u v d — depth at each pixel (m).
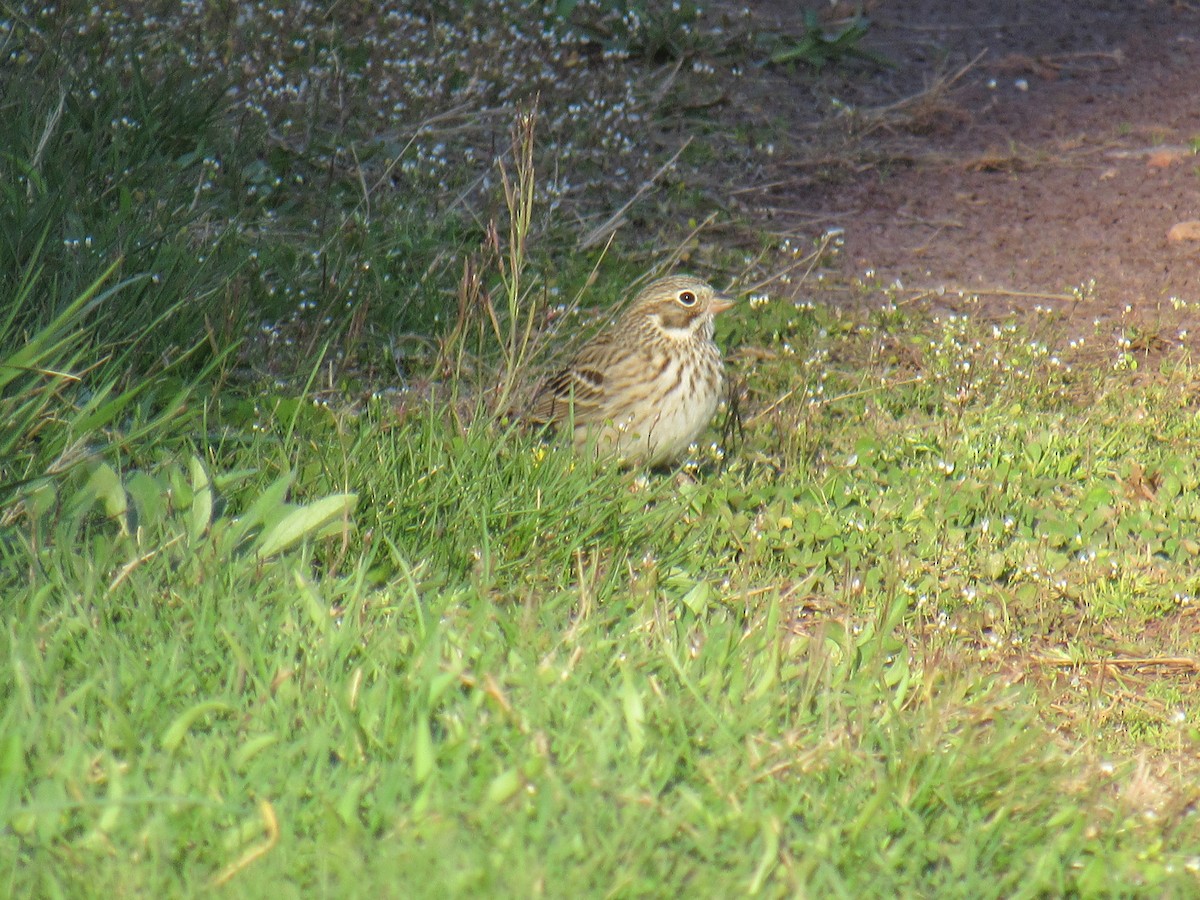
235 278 12.67
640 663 7.84
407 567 8.45
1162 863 6.84
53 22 16.52
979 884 6.44
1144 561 10.29
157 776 6.51
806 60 21.45
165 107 15.43
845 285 15.89
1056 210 17.70
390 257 14.35
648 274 14.02
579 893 6.04
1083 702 8.79
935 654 8.45
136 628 7.74
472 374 12.45
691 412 11.57
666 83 19.72
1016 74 21.86
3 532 8.52
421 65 18.52
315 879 6.10
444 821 6.27
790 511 10.75
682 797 6.64
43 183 12.48
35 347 8.98
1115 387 13.23
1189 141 19.47
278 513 8.82
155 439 9.69
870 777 7.04
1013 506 10.99
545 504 9.78
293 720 7.10
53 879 5.91
